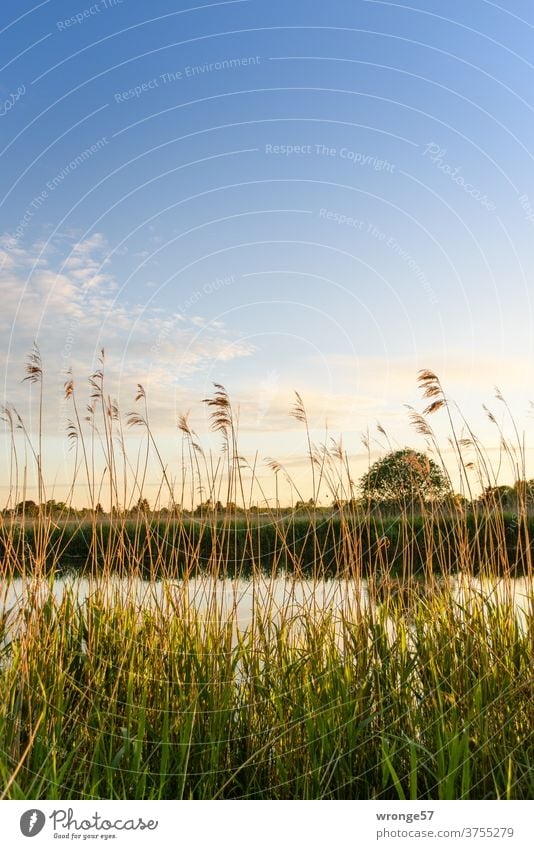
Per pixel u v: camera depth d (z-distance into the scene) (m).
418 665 5.02
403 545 5.69
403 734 4.45
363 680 4.82
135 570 5.59
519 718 4.55
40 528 5.25
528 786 4.12
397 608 5.53
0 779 3.90
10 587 5.09
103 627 5.38
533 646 4.83
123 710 4.74
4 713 4.31
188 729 4.32
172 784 4.30
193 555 5.48
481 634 5.07
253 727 4.61
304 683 4.82
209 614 5.17
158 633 5.13
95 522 5.64
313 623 5.24
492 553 5.54
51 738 4.35
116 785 4.22
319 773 4.23
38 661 4.85
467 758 4.06
